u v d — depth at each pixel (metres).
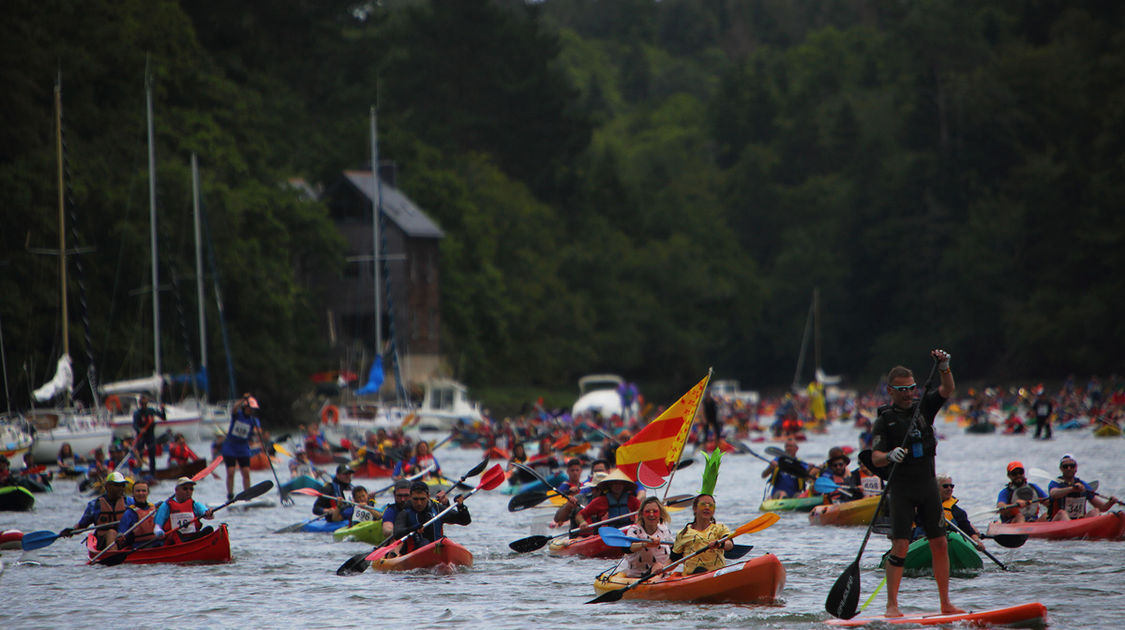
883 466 41.31
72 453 137.12
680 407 68.94
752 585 48.75
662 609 48.12
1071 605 47.16
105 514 67.56
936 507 41.62
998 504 70.50
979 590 51.19
